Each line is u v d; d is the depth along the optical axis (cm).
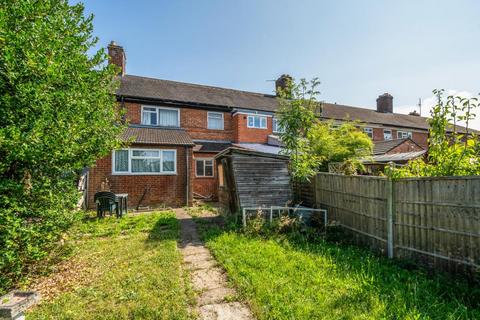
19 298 262
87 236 734
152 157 1402
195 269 504
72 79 526
